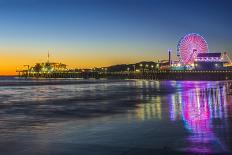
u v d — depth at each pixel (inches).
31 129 1008.9
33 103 2260.1
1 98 2837.1
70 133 919.0
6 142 789.2
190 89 4397.1
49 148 719.1
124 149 703.1
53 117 1369.3
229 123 1086.4
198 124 1069.1
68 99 2645.2
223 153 654.5
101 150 696.4
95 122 1165.1
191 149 692.1
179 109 1643.7
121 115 1398.9
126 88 4975.4
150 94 3284.9
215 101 2176.4
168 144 745.6
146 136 852.0
